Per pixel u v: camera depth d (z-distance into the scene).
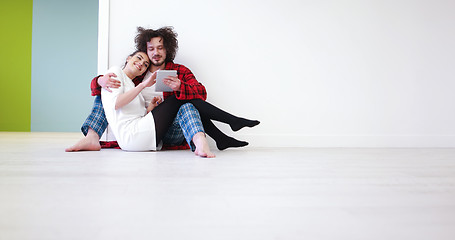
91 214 0.76
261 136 2.71
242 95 2.70
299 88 2.77
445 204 0.92
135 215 0.76
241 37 2.69
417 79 2.95
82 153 1.88
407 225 0.73
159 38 2.28
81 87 5.05
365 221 0.75
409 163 1.78
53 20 4.97
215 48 2.66
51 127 5.00
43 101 4.97
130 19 2.55
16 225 0.68
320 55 2.80
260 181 1.18
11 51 4.88
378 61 2.89
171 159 1.71
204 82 2.66
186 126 1.93
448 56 2.99
